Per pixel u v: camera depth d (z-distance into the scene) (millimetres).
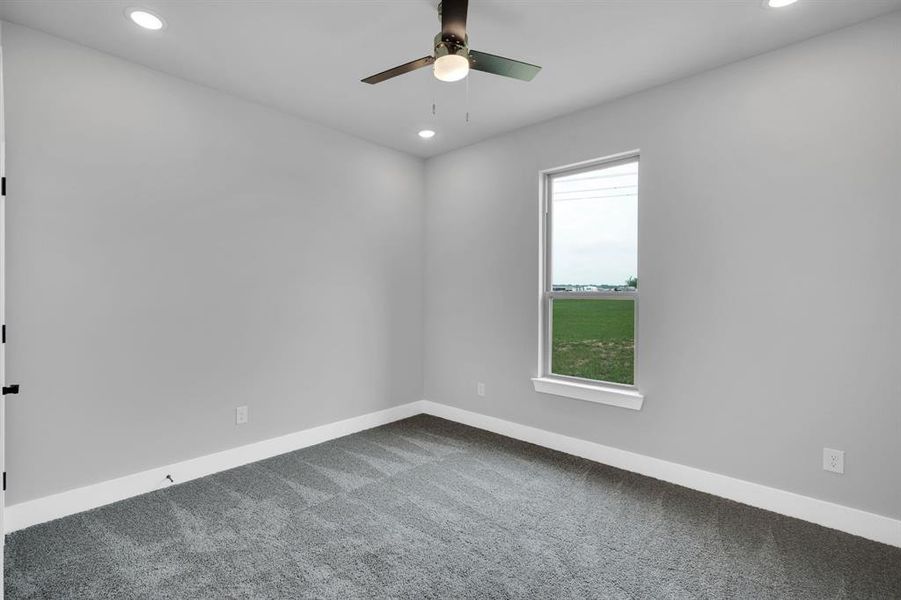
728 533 2184
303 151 3346
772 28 2199
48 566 1896
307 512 2371
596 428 3100
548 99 3004
